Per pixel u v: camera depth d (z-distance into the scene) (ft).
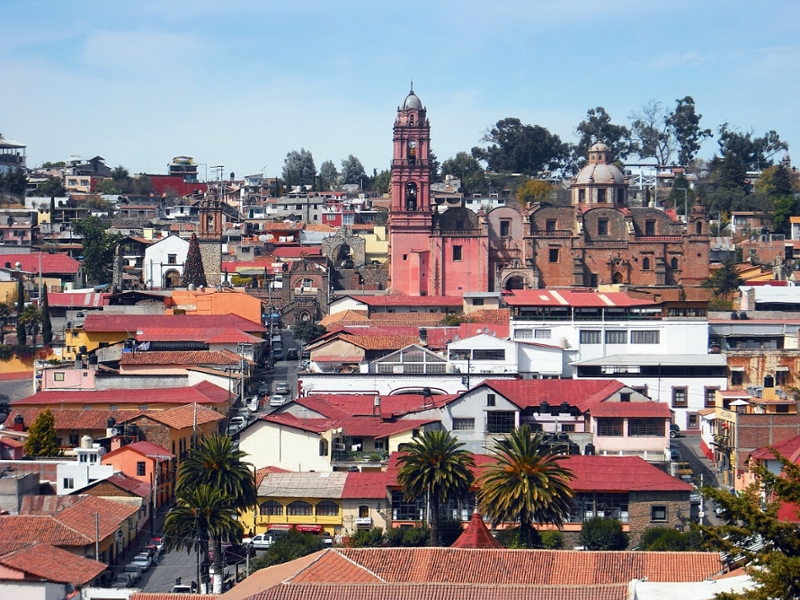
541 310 557.33
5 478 395.55
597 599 247.50
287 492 391.45
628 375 517.96
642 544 367.66
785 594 192.24
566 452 411.75
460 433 440.04
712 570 271.28
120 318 643.04
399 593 254.27
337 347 577.84
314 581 264.93
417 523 386.52
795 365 529.45
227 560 365.61
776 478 213.05
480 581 271.28
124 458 425.28
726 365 519.60
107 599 319.88
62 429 482.28
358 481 396.98
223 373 557.33
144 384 546.26
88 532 361.92
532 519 358.02
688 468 428.56
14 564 322.14
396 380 508.53
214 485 367.25
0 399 575.38
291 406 452.76
